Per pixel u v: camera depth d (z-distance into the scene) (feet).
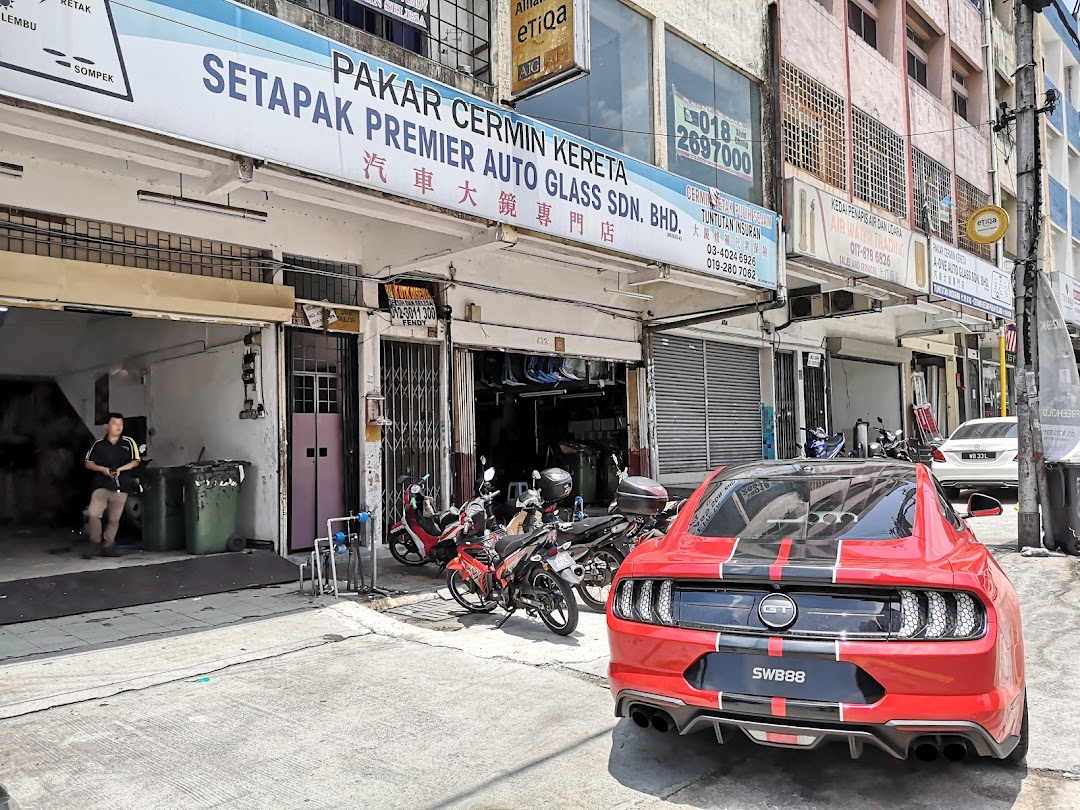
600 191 29.60
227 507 27.58
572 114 31.01
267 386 28.25
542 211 27.14
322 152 20.81
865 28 55.21
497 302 35.83
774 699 10.14
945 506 13.50
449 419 33.65
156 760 12.33
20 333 37.86
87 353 39.27
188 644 18.56
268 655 17.83
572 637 19.51
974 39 68.23
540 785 11.33
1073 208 87.92
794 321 52.95
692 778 11.47
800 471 14.64
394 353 32.35
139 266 24.79
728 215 36.09
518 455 47.60
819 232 41.32
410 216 24.70
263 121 19.60
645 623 11.35
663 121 34.99
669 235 32.78
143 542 28.12
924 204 57.93
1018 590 22.94
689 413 47.34
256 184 21.08
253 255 27.43
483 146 25.18
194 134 18.28
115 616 21.02
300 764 12.15
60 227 23.09
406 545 28.55
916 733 9.70
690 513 13.71
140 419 35.06
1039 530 28.40
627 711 11.51
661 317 43.11
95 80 16.72
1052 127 79.87
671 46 36.45
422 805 10.81
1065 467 27.81
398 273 29.94
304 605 22.26
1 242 21.94
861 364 65.92
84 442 39.09
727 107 39.58
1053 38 83.35
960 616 9.94
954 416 77.56
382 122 22.33
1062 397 30.12
